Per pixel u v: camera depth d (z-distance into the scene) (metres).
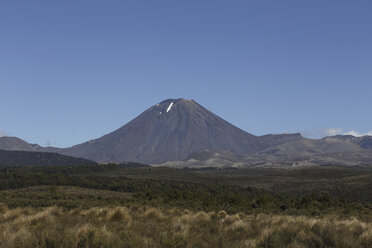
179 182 148.50
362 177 162.00
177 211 34.12
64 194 82.00
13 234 13.41
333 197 129.88
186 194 66.81
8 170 198.25
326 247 13.22
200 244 13.49
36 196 70.44
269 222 20.61
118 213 22.73
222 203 59.12
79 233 13.52
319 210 53.16
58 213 27.80
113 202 55.84
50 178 135.38
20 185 127.19
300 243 13.42
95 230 13.53
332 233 14.23
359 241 13.83
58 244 12.04
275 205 60.16
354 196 128.38
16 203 50.47
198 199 62.16
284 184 187.00
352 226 17.72
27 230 14.18
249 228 17.94
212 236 15.01
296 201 63.34
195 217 23.17
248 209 51.38
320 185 164.38
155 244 12.49
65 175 140.75
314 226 16.06
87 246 12.00
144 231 15.34
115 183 131.50
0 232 14.39
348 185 149.38
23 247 12.00
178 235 13.91
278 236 13.93
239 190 133.25
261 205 59.69
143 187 130.00
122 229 15.80
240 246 13.09
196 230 16.91
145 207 39.34
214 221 22.34
